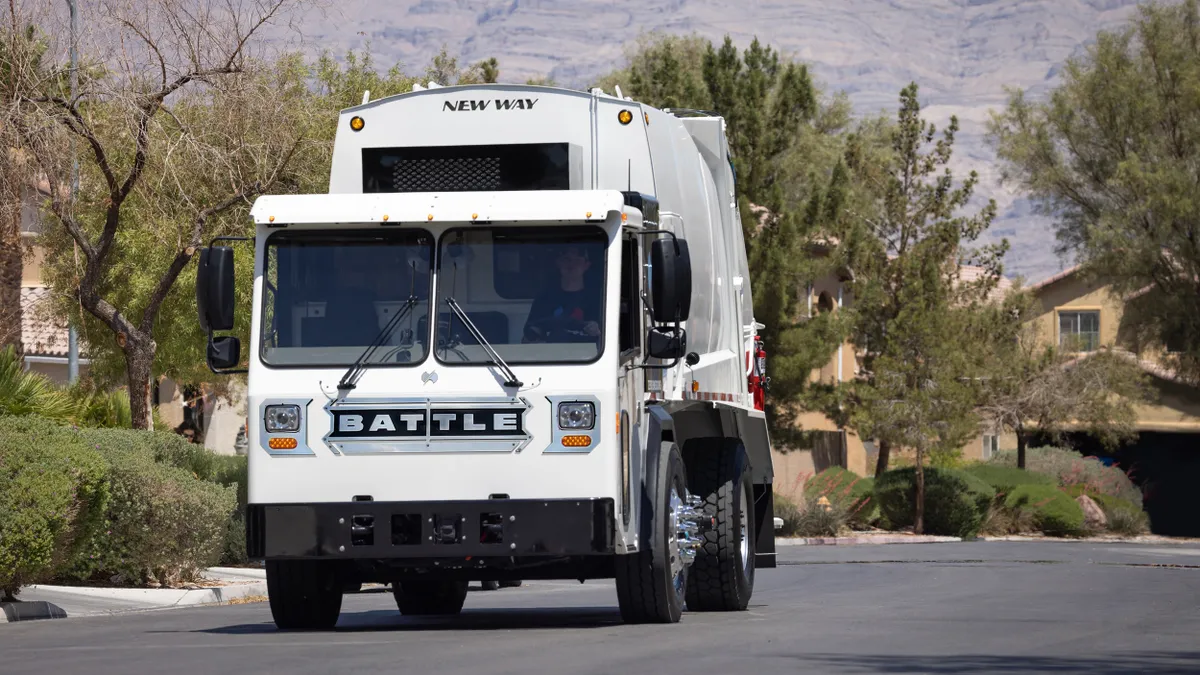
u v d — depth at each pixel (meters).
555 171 31.06
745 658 23.34
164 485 43.59
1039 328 125.06
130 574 43.34
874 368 102.88
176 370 68.50
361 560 29.06
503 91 31.28
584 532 26.84
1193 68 123.62
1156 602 38.72
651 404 29.78
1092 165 128.00
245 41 49.38
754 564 36.22
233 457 59.19
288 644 26.12
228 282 27.77
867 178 111.44
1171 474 142.75
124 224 63.34
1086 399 120.81
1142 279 126.12
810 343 93.44
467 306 27.66
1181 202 119.94
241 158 51.03
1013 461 127.06
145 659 23.75
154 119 48.62
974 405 108.12
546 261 27.69
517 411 27.12
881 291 104.94
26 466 35.00
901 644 25.69
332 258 28.00
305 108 53.56
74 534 36.81
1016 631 28.67
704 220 35.88
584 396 27.08
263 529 27.31
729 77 95.12
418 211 27.81
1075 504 115.00
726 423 36.16
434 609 36.78
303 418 27.42
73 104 47.59
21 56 47.06
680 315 27.31
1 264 58.69
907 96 110.31
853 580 51.12
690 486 34.47
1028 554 79.44
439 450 27.14
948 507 103.69
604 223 27.72
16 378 49.44
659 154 32.78
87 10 47.88
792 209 102.50
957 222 108.25
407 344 27.55
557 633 27.84
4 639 28.95
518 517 26.94
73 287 66.06
